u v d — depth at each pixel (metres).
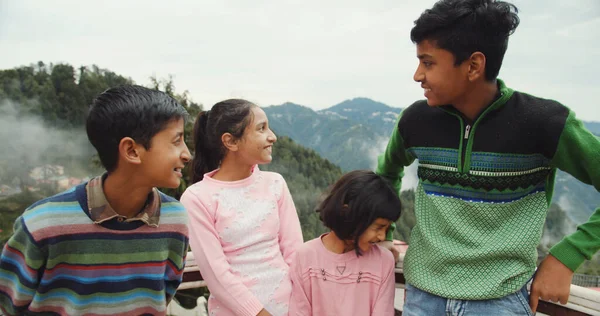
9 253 1.24
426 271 1.58
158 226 1.34
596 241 1.36
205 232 1.74
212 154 1.99
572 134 1.35
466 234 1.50
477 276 1.49
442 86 1.42
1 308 1.32
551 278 1.42
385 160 1.88
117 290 1.30
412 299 1.62
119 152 1.19
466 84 1.42
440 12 1.37
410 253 1.65
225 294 1.67
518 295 1.48
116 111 1.16
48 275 1.23
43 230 1.17
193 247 1.75
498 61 1.40
